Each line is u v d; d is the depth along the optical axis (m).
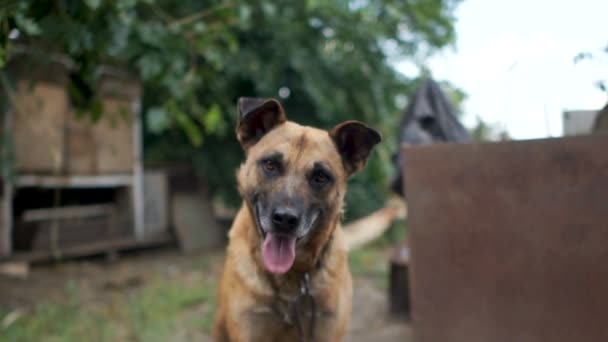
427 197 1.22
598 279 1.04
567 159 1.07
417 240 1.23
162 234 3.05
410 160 1.24
